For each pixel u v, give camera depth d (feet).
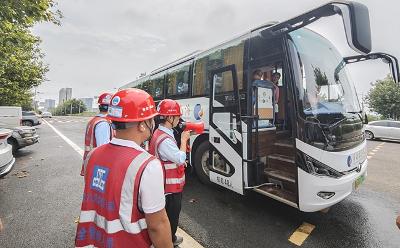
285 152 14.35
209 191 16.84
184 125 9.56
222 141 14.80
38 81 63.87
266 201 15.05
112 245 4.22
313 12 10.12
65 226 12.06
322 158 10.88
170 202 8.89
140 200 4.20
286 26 11.60
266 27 13.53
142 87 30.71
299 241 10.76
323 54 14.02
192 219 12.73
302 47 12.74
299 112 11.12
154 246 4.36
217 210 13.80
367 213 13.61
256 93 14.08
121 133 4.72
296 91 11.34
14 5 16.07
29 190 17.10
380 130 50.85
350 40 8.73
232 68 13.70
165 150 8.44
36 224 12.25
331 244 10.56
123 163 4.33
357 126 13.02
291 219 12.76
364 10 8.86
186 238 10.92
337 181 10.94
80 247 4.72
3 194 16.30
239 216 13.08
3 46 19.54
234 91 13.64
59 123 96.12
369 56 14.64
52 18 18.34
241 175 13.46
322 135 11.00
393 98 83.66
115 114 4.63
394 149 38.91
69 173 21.48
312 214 13.34
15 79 53.88
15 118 42.86
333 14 9.87
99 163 4.70
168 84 23.56
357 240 10.89
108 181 4.37
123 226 4.21
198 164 18.42
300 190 11.10
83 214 4.75
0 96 57.93
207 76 17.92
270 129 14.80
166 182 8.78
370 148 40.16
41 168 23.22
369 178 21.20
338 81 14.26
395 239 11.02
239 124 13.48
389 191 17.57
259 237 11.05
